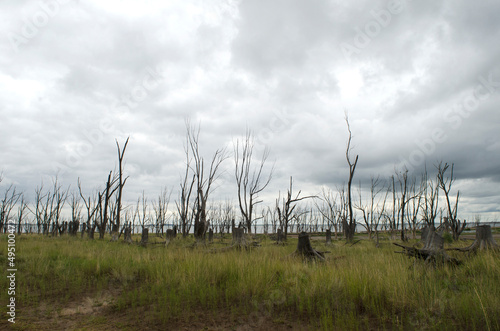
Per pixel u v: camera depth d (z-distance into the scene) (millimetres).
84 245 16562
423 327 4832
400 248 16469
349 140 28562
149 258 10914
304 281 7125
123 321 5848
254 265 8852
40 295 7359
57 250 12766
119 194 25172
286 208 29562
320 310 5652
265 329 5359
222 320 5738
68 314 6273
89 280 8398
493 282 6527
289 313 5895
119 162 26031
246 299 6566
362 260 10547
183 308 6285
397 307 5672
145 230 19312
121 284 8227
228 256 10875
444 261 8508
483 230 10289
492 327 4730
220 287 7375
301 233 11922
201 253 12469
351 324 4988
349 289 6371
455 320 5082
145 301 6738
